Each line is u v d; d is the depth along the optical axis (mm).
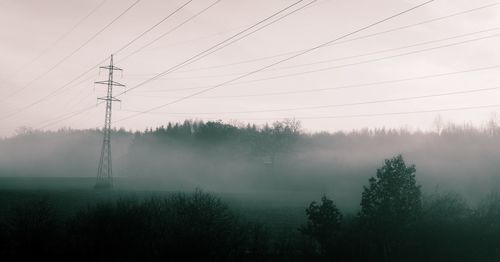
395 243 24672
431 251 24281
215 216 25188
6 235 24531
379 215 25031
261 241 25391
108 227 24688
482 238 24875
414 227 25031
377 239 24922
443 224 25312
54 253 23562
